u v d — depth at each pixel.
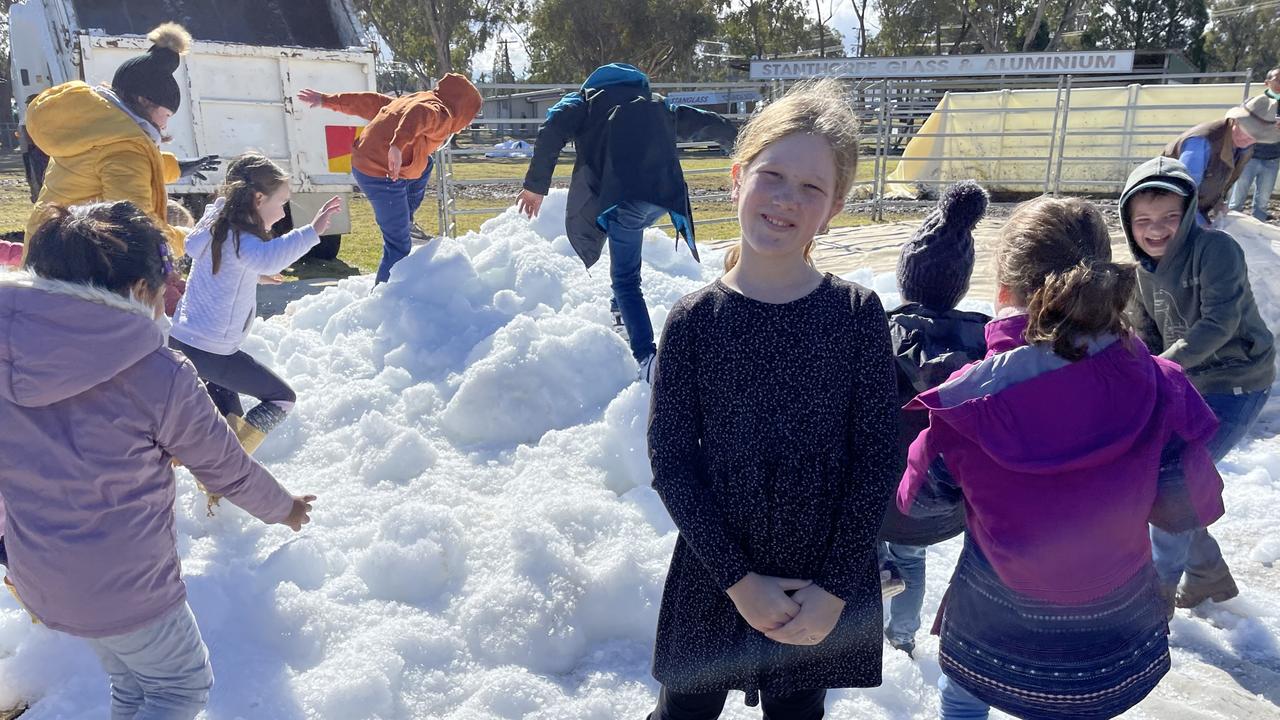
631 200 4.37
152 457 2.02
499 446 4.02
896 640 2.85
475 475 3.76
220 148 9.27
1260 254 5.42
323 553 3.10
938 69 19.66
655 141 4.46
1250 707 2.63
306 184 9.70
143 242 1.98
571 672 2.75
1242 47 60.69
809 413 1.78
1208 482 1.97
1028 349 1.94
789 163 1.75
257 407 3.66
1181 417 1.93
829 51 59.91
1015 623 2.00
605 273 5.57
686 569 1.93
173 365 2.04
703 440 1.84
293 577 2.94
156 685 2.12
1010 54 19.58
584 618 2.88
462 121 5.77
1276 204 14.52
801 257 1.88
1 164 30.31
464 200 17.20
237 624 2.74
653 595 2.93
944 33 52.16
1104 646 1.96
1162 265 2.98
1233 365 3.03
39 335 1.86
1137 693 1.98
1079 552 1.92
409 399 4.23
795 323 1.78
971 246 2.60
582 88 4.77
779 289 1.83
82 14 9.54
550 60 53.53
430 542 3.02
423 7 51.41
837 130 1.80
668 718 2.03
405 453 3.76
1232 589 3.08
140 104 3.87
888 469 1.79
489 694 2.51
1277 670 2.82
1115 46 55.53
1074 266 1.92
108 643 2.04
